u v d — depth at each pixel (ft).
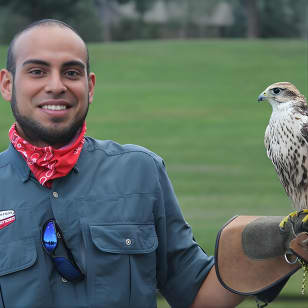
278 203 62.64
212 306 13.97
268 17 237.04
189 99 116.47
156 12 257.34
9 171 13.07
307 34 240.32
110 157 13.56
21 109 12.71
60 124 12.66
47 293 12.57
